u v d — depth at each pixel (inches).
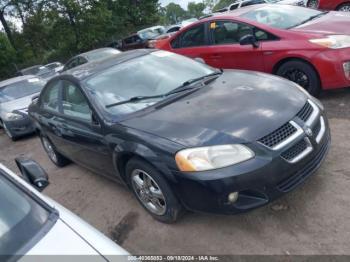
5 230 68.8
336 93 210.7
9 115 305.9
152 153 112.3
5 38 1002.1
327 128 126.6
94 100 142.8
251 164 101.8
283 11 234.5
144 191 127.3
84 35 1015.0
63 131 165.6
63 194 175.9
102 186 171.3
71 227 69.4
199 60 175.5
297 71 203.8
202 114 118.6
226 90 133.8
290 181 109.2
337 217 110.7
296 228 110.3
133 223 133.9
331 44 187.8
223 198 102.9
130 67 157.8
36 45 1046.4
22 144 301.1
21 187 78.2
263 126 108.4
